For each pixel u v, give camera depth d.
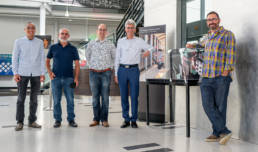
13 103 6.75
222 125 2.74
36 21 14.80
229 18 3.07
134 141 2.80
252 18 2.78
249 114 2.80
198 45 2.96
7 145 2.60
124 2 14.27
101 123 3.91
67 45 3.61
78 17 14.19
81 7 13.93
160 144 2.68
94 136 3.03
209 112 2.73
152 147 2.56
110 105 6.48
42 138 2.91
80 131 3.31
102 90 3.64
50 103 5.55
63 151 2.40
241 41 2.91
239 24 2.94
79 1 13.88
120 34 8.98
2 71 13.97
